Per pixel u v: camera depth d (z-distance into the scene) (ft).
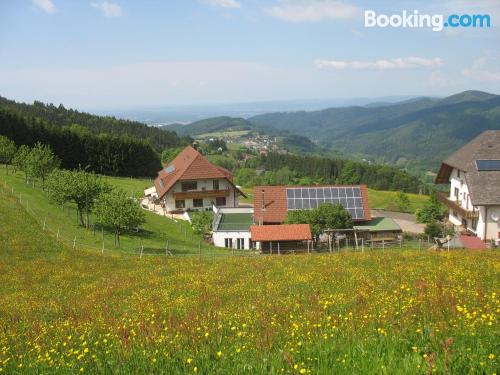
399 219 237.66
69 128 388.37
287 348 26.09
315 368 22.80
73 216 173.58
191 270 92.94
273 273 81.05
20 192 187.83
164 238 169.78
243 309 44.93
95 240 143.64
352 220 177.88
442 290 38.81
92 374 25.79
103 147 380.37
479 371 20.42
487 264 69.15
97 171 379.55
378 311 34.55
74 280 90.84
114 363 26.45
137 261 113.19
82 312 53.16
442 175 199.11
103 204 144.56
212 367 24.26
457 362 21.30
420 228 213.05
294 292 57.57
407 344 24.91
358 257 94.99
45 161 211.20
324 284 62.90
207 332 31.01
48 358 29.30
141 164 400.26
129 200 146.92
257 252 154.30
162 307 52.75
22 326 47.26
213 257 123.65
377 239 169.48
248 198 323.78
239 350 25.84
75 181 159.74
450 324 28.04
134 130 654.94
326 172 625.00
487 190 154.40
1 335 39.93
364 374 21.47
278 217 187.62
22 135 349.61
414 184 527.81
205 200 243.81
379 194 380.78
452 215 191.83
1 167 260.42
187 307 50.62
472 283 49.44
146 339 30.30
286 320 34.99
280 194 194.39
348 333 28.02
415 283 49.21
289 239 157.48
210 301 55.11
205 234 190.08
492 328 26.68
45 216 158.30
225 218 210.38
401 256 91.20
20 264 104.06
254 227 161.89
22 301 69.82
